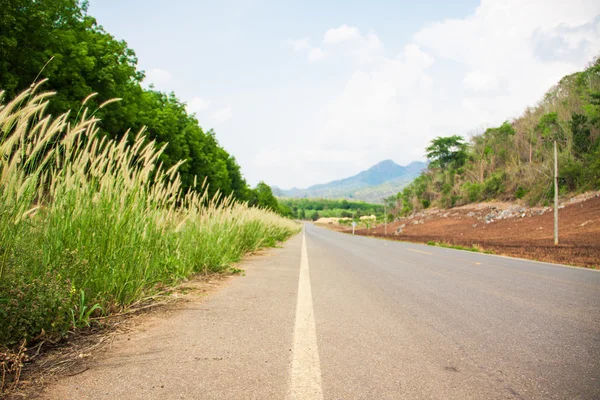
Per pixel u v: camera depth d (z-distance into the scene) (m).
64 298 3.06
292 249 16.53
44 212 3.53
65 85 15.95
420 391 2.27
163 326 3.46
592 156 47.81
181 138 30.11
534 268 10.95
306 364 2.64
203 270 7.07
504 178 67.00
